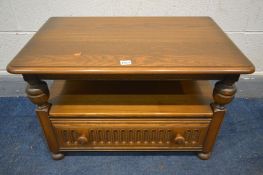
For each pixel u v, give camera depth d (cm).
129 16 102
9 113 114
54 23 89
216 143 98
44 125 78
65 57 66
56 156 89
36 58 66
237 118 111
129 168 88
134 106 78
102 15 108
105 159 91
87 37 78
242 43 115
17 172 86
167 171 87
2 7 103
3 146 96
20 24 108
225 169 88
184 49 71
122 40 76
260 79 124
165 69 62
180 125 79
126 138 83
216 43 75
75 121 77
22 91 126
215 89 71
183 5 105
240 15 107
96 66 63
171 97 82
